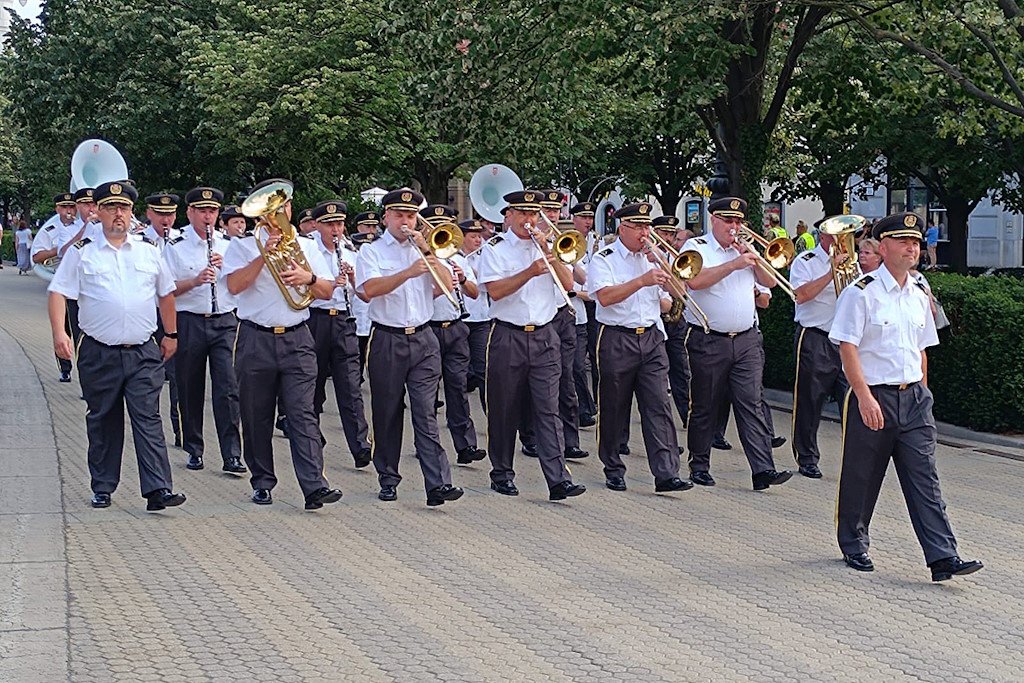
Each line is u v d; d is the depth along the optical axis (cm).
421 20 1875
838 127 2167
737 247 1005
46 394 1554
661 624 654
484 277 957
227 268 929
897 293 753
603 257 991
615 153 3462
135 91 3122
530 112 1905
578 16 1694
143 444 904
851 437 761
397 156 2716
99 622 652
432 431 948
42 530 846
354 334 1141
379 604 689
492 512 927
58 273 899
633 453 1198
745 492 1009
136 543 821
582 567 769
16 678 567
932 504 742
